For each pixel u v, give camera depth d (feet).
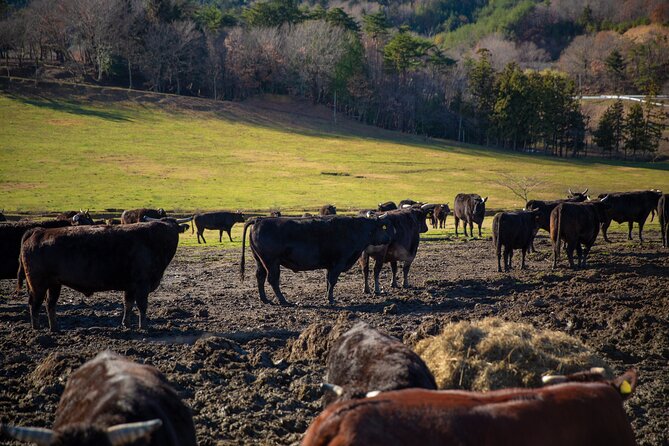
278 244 55.42
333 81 399.65
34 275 43.45
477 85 407.85
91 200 165.17
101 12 371.56
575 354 31.76
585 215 75.25
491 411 15.57
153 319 49.16
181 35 380.99
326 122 375.86
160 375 20.04
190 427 18.94
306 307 54.54
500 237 73.51
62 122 297.53
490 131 394.73
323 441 14.92
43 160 230.27
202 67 391.86
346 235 56.49
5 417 28.66
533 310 50.37
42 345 40.78
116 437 15.03
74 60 378.94
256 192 192.75
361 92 398.62
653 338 42.80
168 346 41.04
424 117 410.11
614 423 17.03
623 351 40.40
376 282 61.52
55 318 44.55
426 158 297.94
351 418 14.96
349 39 424.46
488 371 30.09
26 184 187.62
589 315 48.98
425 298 58.13
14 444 25.68
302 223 56.03
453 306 54.29
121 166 230.07
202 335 44.39
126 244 44.19
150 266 45.03
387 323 47.57
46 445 14.80
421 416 15.16
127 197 173.06
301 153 286.05
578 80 615.16
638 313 46.37
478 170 271.28
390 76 428.56
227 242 112.06
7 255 53.52
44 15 376.68
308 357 38.52
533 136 386.52
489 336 31.91
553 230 75.72
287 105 397.80
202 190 192.44
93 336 43.11
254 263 80.43
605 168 311.68
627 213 102.12
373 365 22.09
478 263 81.10
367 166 262.47
